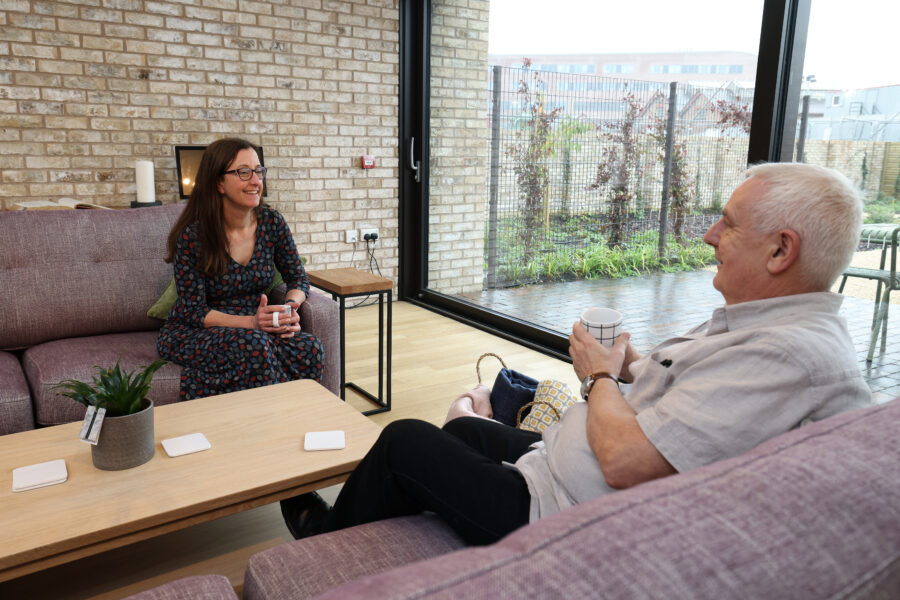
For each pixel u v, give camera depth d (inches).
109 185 158.9
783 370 36.1
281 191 177.9
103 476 59.1
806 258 39.0
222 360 90.4
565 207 147.3
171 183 165.2
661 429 38.4
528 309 162.4
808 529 18.6
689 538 17.9
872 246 95.0
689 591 16.6
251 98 170.7
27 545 48.5
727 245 42.2
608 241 137.3
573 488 43.1
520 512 45.0
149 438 61.9
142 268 105.9
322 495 85.7
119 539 52.2
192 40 161.8
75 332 101.7
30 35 146.1
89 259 102.7
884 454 22.0
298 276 107.9
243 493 57.4
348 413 74.5
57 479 57.6
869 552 18.7
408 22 187.6
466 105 173.9
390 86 188.5
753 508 19.1
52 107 150.6
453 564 17.9
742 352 37.8
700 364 39.5
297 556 45.0
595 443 41.8
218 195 96.5
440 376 134.7
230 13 164.7
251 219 103.5
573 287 147.9
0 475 58.9
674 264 122.9
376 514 51.9
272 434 68.6
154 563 69.3
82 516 52.6
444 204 187.5
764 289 41.2
